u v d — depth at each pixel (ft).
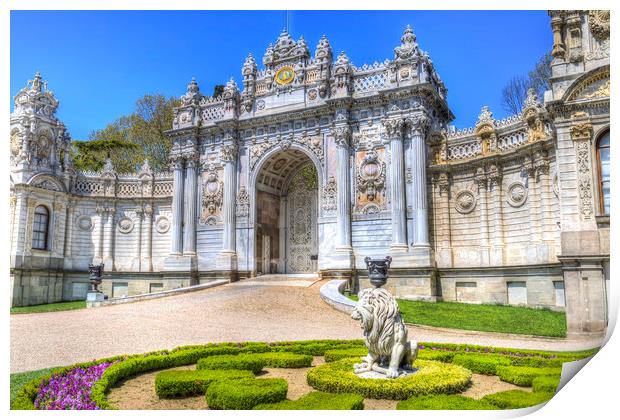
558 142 69.72
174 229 140.26
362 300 39.96
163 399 37.47
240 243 134.31
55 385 37.60
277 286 112.57
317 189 146.10
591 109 68.49
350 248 118.73
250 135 137.49
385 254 115.65
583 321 63.41
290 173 148.66
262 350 54.70
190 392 38.34
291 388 39.81
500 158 105.19
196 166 142.51
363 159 121.29
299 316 81.92
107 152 204.33
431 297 106.93
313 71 131.03
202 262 137.80
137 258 148.25
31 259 131.34
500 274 101.71
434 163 115.55
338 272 116.88
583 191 67.31
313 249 144.05
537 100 97.81
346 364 42.22
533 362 46.19
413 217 112.78
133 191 152.56
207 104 143.74
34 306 120.78
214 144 141.49
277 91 134.31
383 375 38.50
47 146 139.03
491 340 64.03
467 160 109.81
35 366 48.93
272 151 133.39
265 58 137.49
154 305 94.48
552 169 94.07
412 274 109.29
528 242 99.40
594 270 63.77
